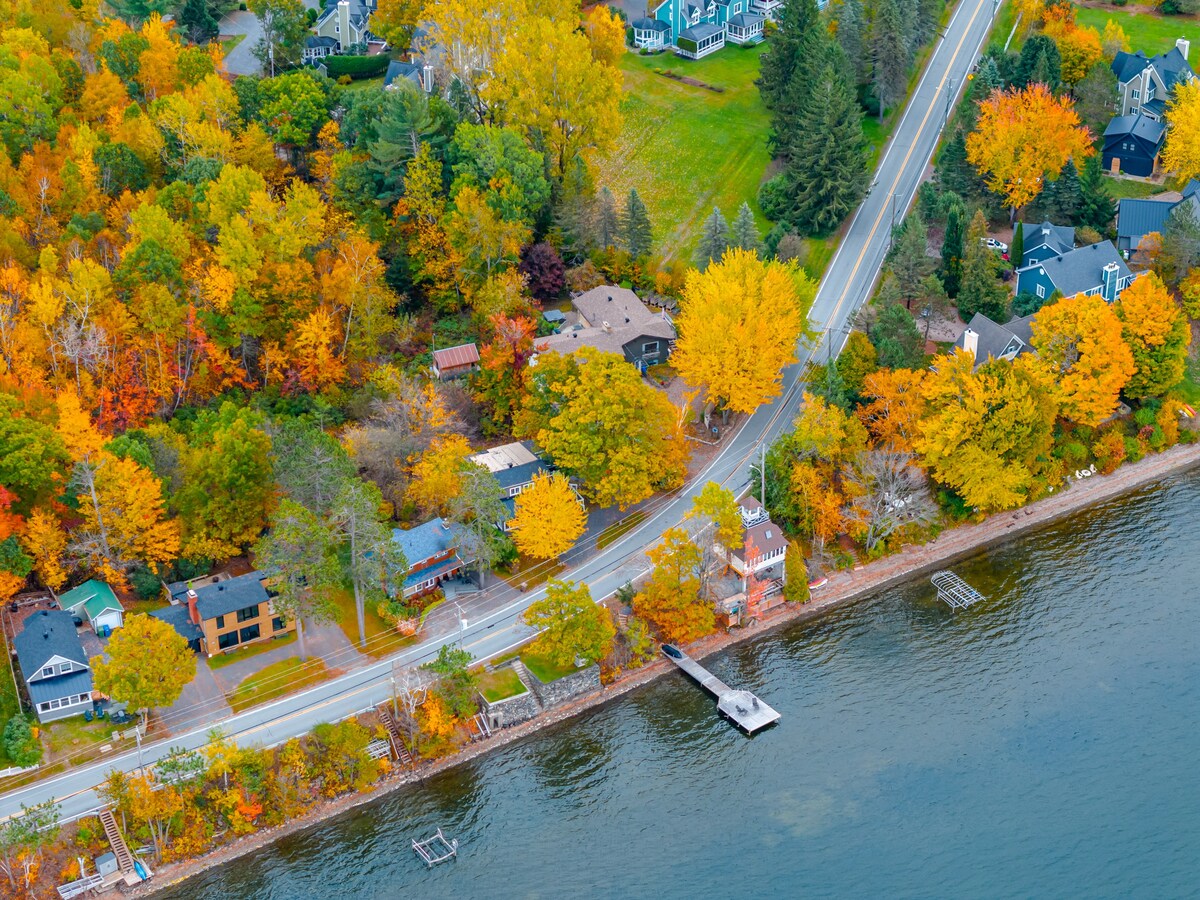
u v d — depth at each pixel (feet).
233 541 483.92
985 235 633.61
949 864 410.52
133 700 419.74
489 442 548.72
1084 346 550.77
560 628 453.99
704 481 533.96
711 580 496.64
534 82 643.86
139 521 468.34
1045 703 462.19
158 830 406.62
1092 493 555.69
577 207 625.00
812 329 595.88
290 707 442.91
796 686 472.03
